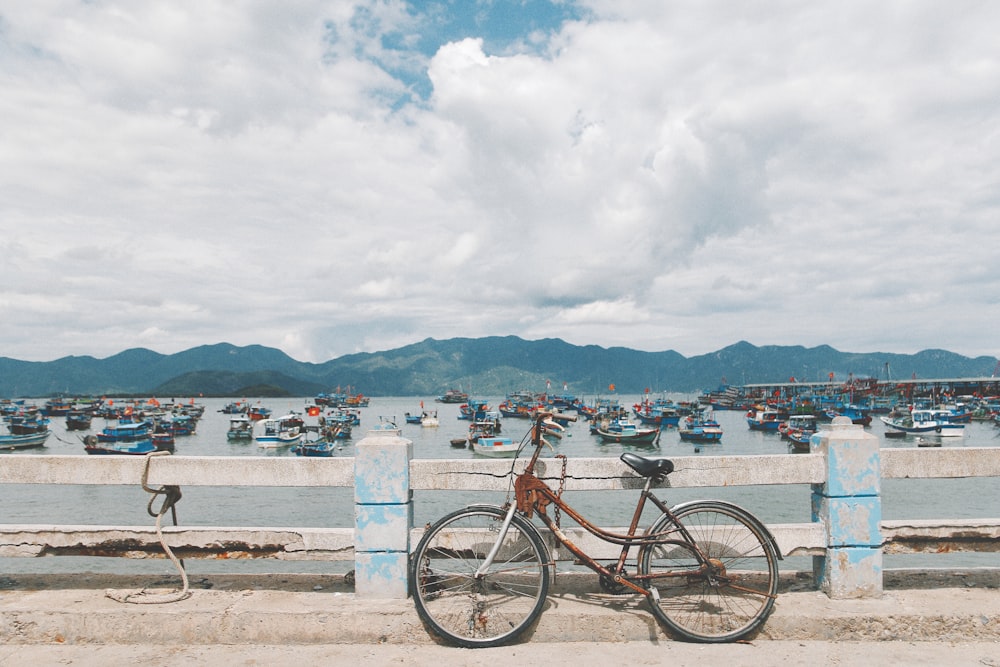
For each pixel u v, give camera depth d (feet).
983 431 317.22
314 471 15.97
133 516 107.04
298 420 321.32
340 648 14.43
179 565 16.07
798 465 15.84
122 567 66.18
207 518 105.50
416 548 14.97
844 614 14.89
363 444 15.69
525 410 475.31
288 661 13.82
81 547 16.03
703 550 15.31
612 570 14.93
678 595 15.17
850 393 535.60
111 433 277.44
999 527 16.10
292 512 109.60
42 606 15.21
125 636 14.80
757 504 110.11
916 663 13.69
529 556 15.23
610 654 14.05
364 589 15.52
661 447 261.65
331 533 15.92
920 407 422.82
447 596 15.11
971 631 14.85
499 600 15.06
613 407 442.50
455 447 266.57
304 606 15.08
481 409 444.55
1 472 15.96
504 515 14.97
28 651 14.37
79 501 118.11
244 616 14.82
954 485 128.88
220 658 13.98
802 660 13.80
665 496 92.89
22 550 15.92
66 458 15.96
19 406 624.59
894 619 14.83
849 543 15.74
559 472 15.62
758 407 410.72
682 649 14.30
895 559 68.44
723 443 277.03
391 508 15.57
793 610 15.05
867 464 15.78
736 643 14.62
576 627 14.79
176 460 15.98
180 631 14.82
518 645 14.55
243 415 480.64
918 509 108.27
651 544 14.97
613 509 101.24
